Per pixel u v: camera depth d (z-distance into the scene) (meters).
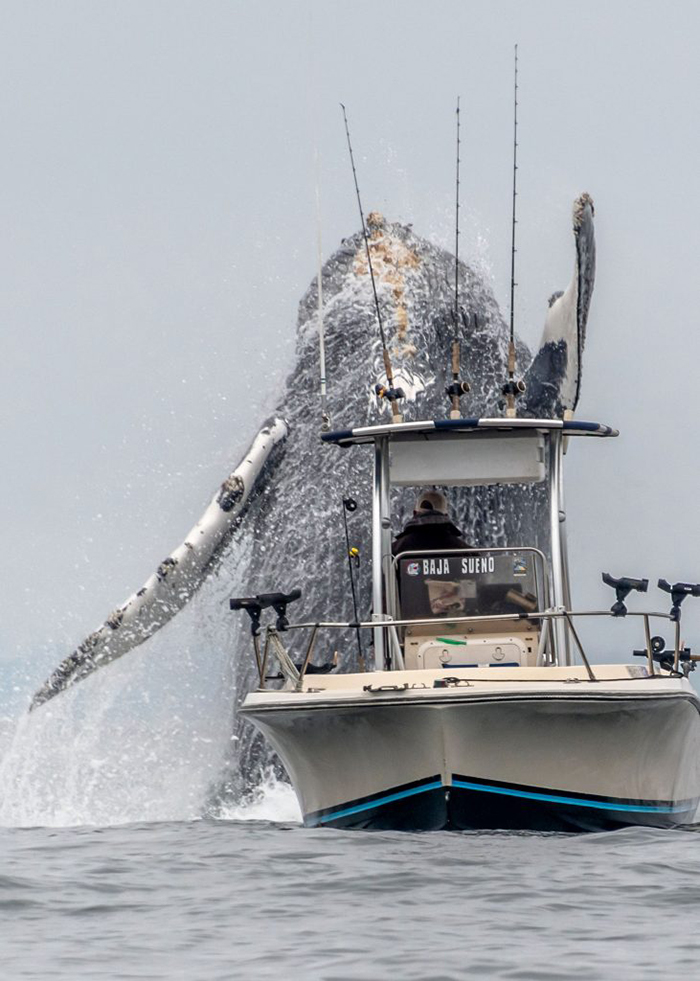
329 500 81.12
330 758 48.62
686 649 54.06
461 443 54.88
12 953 32.19
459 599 53.22
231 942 32.94
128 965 31.02
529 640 52.88
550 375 75.75
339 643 80.44
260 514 80.38
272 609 80.06
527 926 33.94
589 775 47.22
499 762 46.56
